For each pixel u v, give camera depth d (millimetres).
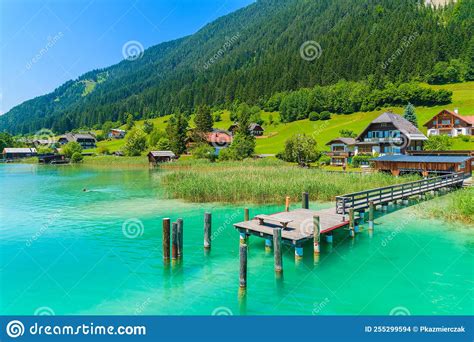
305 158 71500
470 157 47312
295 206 32344
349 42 199375
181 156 106500
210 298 14914
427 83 146500
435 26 182750
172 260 18922
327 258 19078
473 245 20500
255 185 35438
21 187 49656
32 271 17812
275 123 145750
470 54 143375
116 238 23297
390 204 32812
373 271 17266
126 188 47250
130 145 123312
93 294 15359
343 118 136125
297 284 16016
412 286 15656
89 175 68188
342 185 37250
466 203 26094
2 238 23391
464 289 15258
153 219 28578
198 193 35594
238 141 88000
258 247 21219
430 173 49125
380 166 52406
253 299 14797
